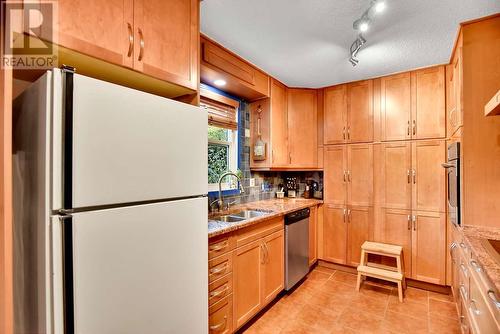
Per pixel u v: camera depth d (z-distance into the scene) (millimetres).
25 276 945
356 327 2086
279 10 1706
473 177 1859
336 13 1739
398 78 2854
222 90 2688
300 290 2723
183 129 1265
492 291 1061
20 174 986
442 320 2168
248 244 2070
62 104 846
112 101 970
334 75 2930
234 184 2920
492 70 1815
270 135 2982
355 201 3113
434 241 2652
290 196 3660
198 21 1547
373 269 2691
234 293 1911
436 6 1656
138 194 1056
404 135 2820
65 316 831
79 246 865
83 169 882
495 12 1727
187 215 1273
